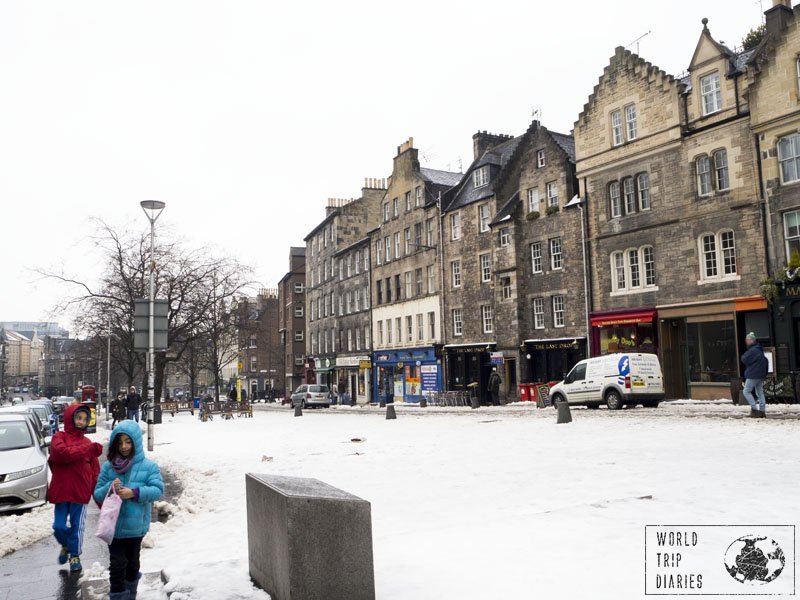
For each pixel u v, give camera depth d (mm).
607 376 25453
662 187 30125
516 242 38094
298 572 4629
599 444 13906
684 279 29000
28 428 12492
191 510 10172
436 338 46719
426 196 49031
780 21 26312
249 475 6117
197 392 109062
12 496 10844
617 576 5020
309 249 73375
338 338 63281
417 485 10375
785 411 19781
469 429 20141
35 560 7898
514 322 37812
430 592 4941
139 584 6203
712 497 7691
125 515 5797
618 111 32406
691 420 18281
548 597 4637
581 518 7031
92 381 89000
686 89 29406
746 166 26812
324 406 52500
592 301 33406
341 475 12039
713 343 27906
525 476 10414
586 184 33906
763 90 26156
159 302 19734
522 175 38438
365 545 4812
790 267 24438
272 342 96625
